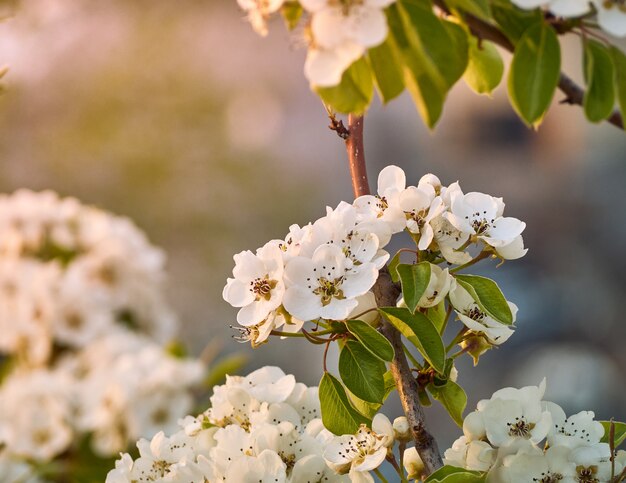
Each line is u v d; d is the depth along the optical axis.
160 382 1.36
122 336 1.52
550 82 0.96
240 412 1.00
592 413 0.97
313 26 0.89
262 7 0.92
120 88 4.76
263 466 0.95
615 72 0.97
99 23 4.84
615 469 0.95
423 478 0.97
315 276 0.94
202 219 4.71
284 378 1.00
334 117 0.98
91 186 4.66
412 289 0.93
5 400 1.34
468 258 0.95
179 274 4.57
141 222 4.66
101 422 1.34
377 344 0.93
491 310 0.94
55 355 1.51
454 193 0.95
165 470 0.99
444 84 0.90
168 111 4.87
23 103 4.58
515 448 0.95
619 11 0.94
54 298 1.49
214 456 0.97
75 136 4.64
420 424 0.94
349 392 0.97
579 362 4.86
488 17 0.92
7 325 1.50
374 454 0.95
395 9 0.90
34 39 4.25
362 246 0.94
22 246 1.58
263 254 0.94
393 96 0.91
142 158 4.75
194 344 4.29
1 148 4.57
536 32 0.96
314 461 0.96
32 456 1.33
